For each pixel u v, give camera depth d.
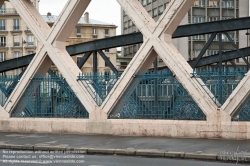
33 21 20.08
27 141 16.98
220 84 17.02
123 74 18.47
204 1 69.69
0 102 21.14
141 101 18.47
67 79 19.53
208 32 22.45
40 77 20.36
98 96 19.09
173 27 17.95
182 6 17.50
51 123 19.88
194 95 17.22
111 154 14.42
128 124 18.36
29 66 20.38
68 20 19.55
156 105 18.22
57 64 19.67
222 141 16.02
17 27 75.06
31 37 74.94
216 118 16.88
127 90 18.64
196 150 14.02
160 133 17.75
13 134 19.36
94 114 19.03
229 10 71.06
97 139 17.19
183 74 17.38
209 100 17.02
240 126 16.53
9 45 75.38
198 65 27.98
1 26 75.50
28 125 20.31
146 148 14.63
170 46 17.89
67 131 19.56
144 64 18.38
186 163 12.38
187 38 68.44
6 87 21.27
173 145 15.20
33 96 20.53
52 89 20.17
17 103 20.80
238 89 16.50
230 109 16.67
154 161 12.79
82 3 19.30
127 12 18.41
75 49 23.73
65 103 19.94
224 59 27.86
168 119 17.89
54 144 16.03
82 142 16.42
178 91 17.83
